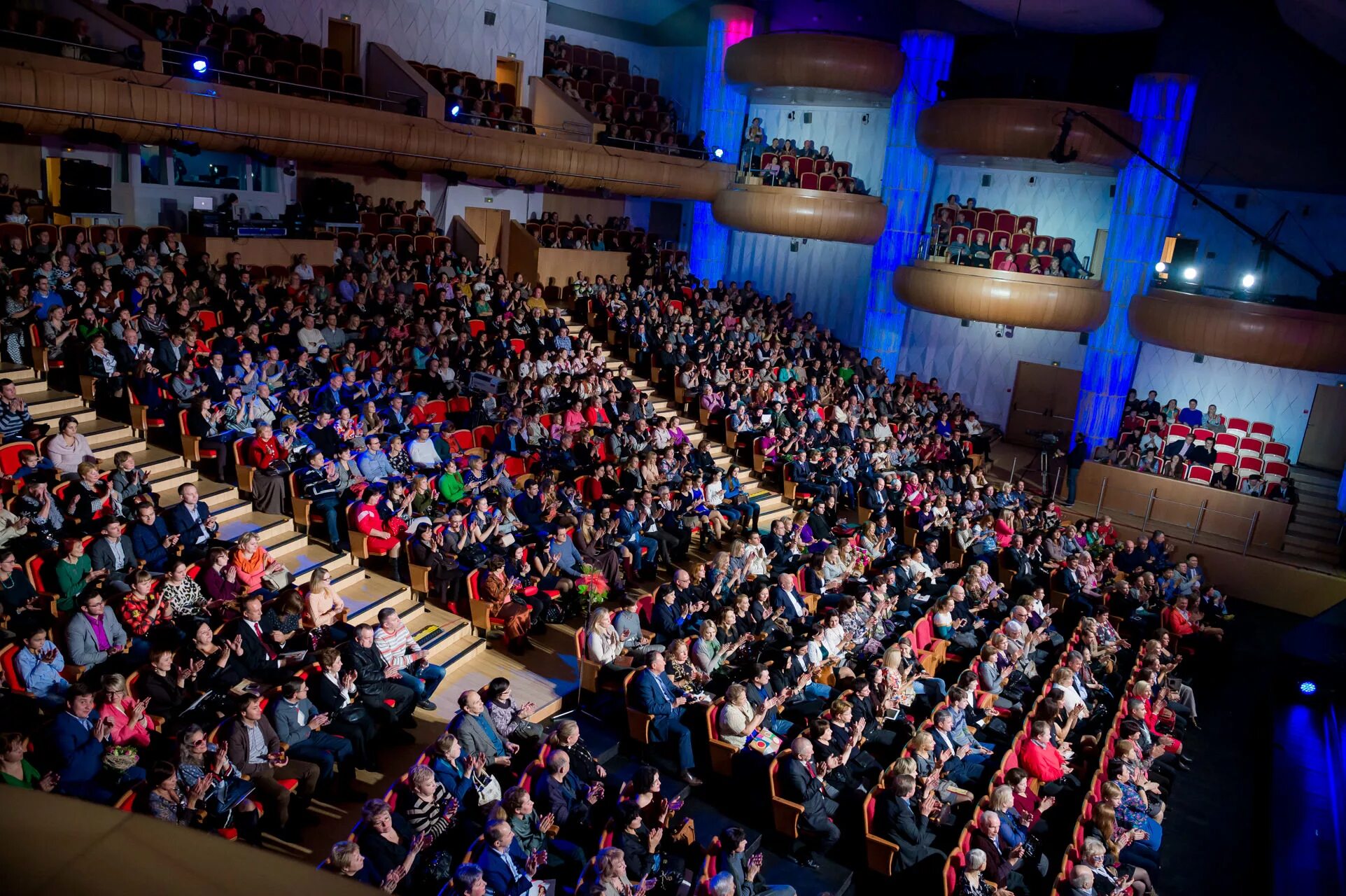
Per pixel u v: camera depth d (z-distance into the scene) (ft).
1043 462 71.10
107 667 27.12
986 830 28.86
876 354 81.25
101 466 37.55
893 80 73.51
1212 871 35.14
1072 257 68.13
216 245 53.83
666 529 47.24
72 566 28.89
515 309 62.69
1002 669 41.16
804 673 37.06
